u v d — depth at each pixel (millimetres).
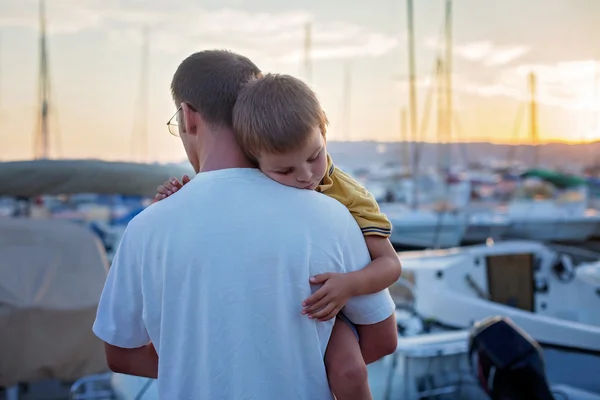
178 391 1322
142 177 5508
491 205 15031
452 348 3908
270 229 1312
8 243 4031
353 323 1427
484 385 2920
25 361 3637
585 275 5176
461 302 5000
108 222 13266
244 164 1400
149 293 1354
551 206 14562
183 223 1330
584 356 4582
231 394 1284
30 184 5281
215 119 1393
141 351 1461
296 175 1332
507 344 2898
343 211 1390
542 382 2836
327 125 1371
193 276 1311
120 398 3451
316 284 1323
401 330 4766
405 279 5418
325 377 1333
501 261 5512
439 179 16328
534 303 5555
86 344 3777
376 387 3969
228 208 1326
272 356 1289
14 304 3646
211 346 1290
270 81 1323
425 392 3875
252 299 1291
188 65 1435
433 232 13367
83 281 3957
